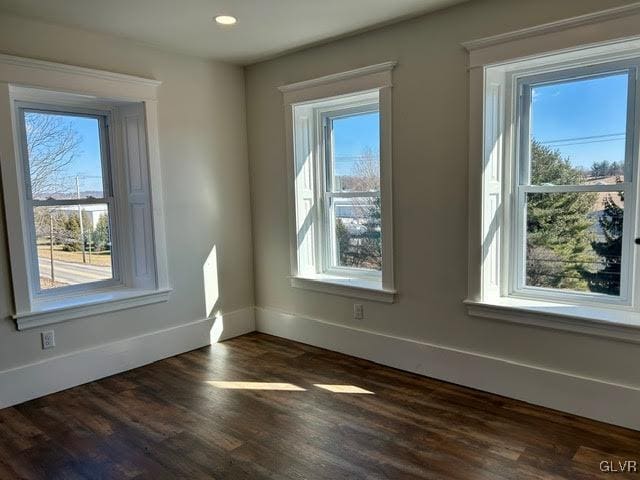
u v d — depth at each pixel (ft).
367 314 11.91
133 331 11.89
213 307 13.58
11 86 9.68
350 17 10.09
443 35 9.82
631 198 8.62
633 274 8.66
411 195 10.69
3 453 8.09
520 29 8.77
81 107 11.54
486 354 9.94
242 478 7.24
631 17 7.70
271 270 14.10
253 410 9.45
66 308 10.57
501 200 10.03
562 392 8.96
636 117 8.45
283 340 13.78
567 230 9.43
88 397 10.22
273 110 13.32
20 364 10.07
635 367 8.18
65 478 7.38
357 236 12.74
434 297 10.59
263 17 9.96
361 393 10.09
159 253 12.21
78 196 11.64
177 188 12.55
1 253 9.73
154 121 11.91
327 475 7.25
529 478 7.03
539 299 9.81
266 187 13.84
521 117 9.75
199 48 12.03
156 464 7.68
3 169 9.62
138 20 10.01
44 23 10.00
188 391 10.41
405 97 10.53
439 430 8.46
